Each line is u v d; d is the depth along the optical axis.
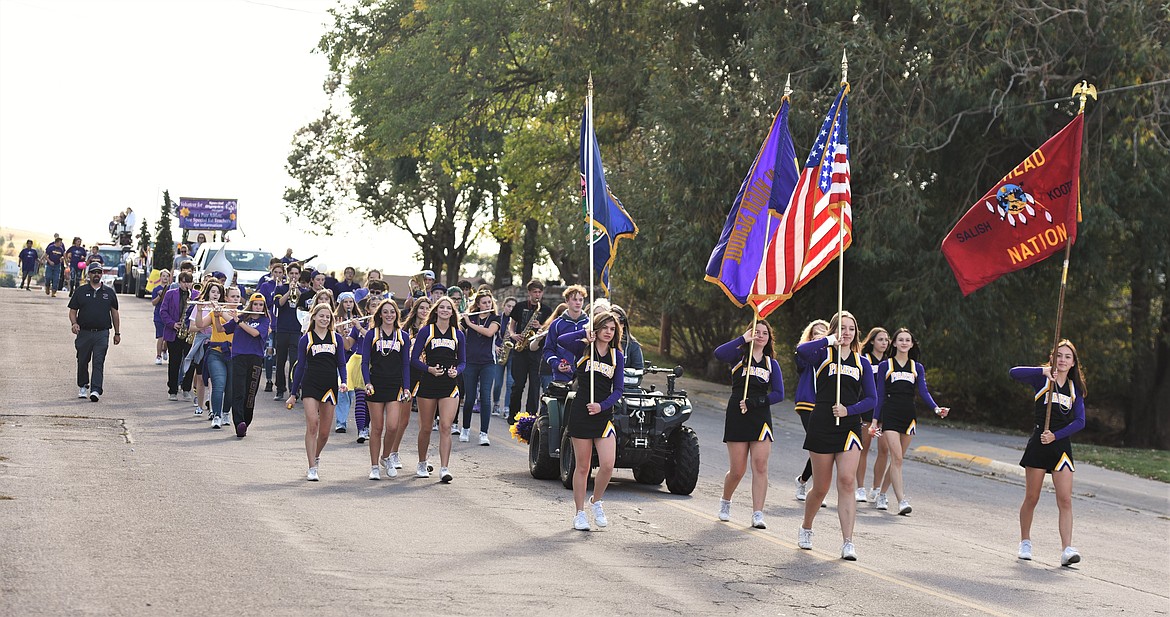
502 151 52.25
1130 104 24.72
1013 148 28.23
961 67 25.30
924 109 26.58
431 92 37.91
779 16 28.34
